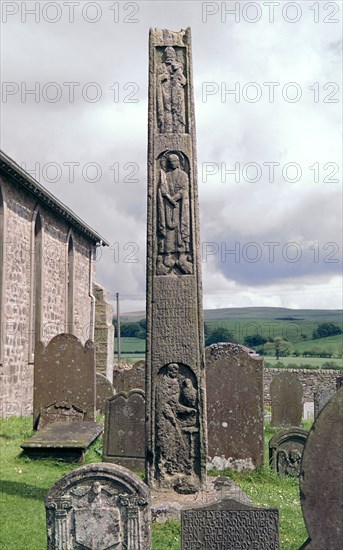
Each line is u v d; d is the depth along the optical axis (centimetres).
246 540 604
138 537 600
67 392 1430
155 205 929
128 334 7188
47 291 2330
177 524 776
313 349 5816
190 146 941
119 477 607
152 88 955
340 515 461
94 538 602
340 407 468
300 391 1806
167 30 970
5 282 1880
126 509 603
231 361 1150
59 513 606
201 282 906
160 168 940
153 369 895
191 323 895
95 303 3039
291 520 807
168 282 905
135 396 1133
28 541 729
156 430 888
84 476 610
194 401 886
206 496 850
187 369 893
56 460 1176
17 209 1983
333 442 466
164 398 890
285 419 1806
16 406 1952
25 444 1183
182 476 878
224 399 1145
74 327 2700
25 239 2059
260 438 1131
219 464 1133
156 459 885
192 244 915
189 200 928
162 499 834
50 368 1438
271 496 955
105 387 1878
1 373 1833
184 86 957
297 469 1120
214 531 607
